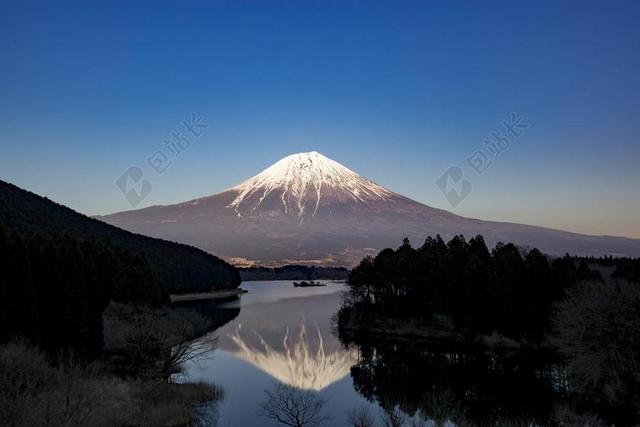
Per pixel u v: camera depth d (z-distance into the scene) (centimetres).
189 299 15412
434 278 8731
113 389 3962
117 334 5647
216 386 4988
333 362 6525
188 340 5975
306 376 5694
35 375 3547
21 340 3997
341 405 4475
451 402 4300
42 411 3091
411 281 9094
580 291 5581
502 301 7562
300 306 14075
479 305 7981
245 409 4259
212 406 4338
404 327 8769
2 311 4497
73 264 5194
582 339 4541
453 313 8312
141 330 5562
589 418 3750
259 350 7362
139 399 4100
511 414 4119
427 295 8806
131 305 6525
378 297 10306
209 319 9875
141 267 7812
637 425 3606
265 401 4472
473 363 6291
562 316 5375
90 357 5166
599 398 4331
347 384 5303
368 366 6244
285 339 8350
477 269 8238
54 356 4719
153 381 4869
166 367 5347
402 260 9450
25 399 3122
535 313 7212
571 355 4919
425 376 5647
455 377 5553
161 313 6806
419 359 6650
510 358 6538
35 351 3978
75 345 5059
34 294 4762
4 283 4569
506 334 7469
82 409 3344
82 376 4050
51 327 5038
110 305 6200
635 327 4303
